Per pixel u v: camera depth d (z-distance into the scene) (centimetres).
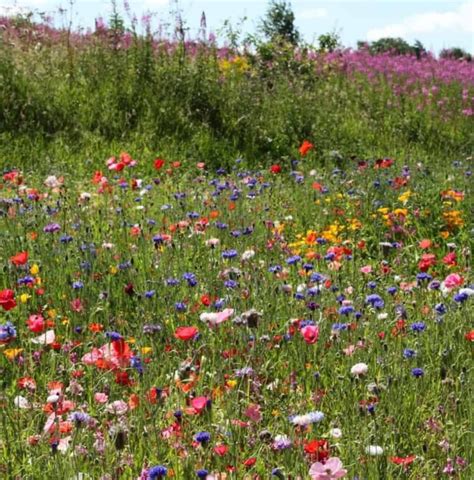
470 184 828
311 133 1148
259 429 325
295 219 737
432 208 741
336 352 414
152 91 1137
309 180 877
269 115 1166
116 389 359
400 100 1409
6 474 288
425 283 498
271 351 417
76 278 512
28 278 457
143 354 384
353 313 440
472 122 1341
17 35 1320
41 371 382
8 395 346
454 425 338
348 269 554
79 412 310
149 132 1064
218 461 288
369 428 332
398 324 431
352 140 1191
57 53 1257
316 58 1518
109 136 1068
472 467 301
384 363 393
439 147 1218
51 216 643
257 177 897
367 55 1836
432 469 313
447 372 396
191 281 477
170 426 318
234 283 464
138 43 1207
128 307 493
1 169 927
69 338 434
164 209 674
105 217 668
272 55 1452
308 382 384
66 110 1081
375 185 782
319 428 348
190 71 1159
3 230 598
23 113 1055
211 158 1033
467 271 600
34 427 327
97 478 291
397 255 644
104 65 1196
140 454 304
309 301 466
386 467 303
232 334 423
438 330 443
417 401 372
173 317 454
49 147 1006
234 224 673
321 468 253
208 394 352
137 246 586
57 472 283
